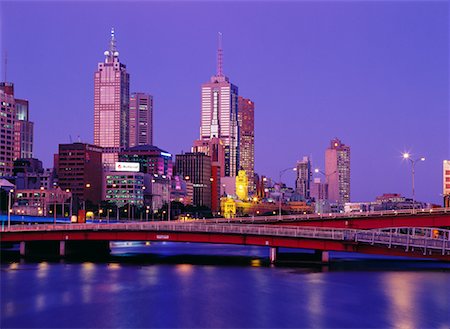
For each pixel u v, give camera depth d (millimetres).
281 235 129375
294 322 74438
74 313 79375
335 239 126000
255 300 87750
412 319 76000
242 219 173500
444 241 121688
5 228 150250
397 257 160750
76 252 161125
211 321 74938
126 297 90312
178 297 90125
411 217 156250
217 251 192750
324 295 91750
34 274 115562
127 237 141750
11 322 74875
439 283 103750
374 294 92438
